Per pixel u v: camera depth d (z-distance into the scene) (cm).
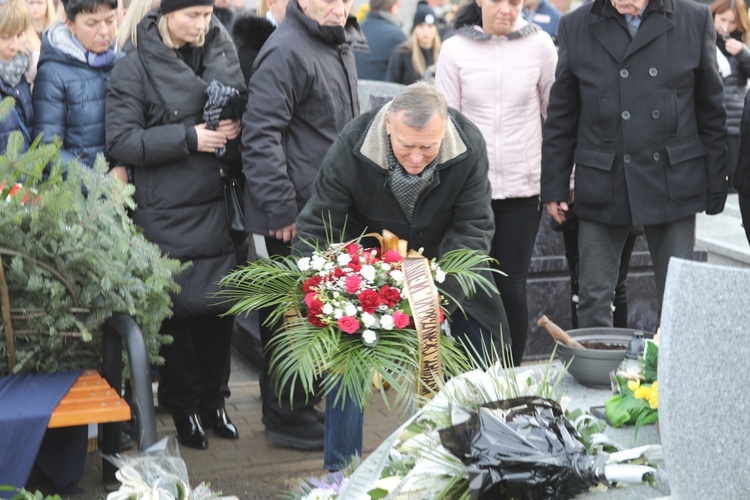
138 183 519
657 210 537
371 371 363
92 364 436
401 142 388
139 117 512
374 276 385
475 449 320
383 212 429
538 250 691
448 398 347
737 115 875
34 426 376
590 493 331
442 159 413
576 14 548
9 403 388
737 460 306
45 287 408
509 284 569
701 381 308
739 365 304
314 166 519
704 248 811
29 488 450
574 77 550
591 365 423
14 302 413
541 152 568
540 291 694
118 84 512
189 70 517
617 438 381
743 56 869
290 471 509
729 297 303
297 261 410
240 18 565
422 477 326
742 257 786
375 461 338
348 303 376
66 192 402
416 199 422
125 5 809
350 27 543
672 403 313
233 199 529
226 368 555
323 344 374
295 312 397
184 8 503
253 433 559
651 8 530
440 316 379
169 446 382
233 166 534
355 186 421
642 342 418
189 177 518
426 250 443
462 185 426
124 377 448
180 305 515
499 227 570
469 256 408
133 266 420
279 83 504
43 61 521
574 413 356
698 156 539
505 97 565
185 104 515
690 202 539
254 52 562
